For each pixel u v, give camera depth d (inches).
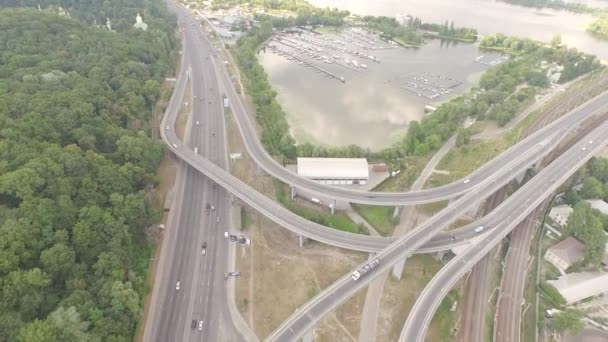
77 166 7455.7
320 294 6520.7
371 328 6860.2
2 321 4894.2
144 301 6820.9
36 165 6948.8
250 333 6535.4
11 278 5315.0
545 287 7691.9
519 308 7362.2
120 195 7445.9
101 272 6200.8
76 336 5083.7
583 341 6958.7
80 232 6343.5
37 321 4953.3
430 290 6712.6
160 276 7337.6
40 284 5477.4
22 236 5777.6
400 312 7165.4
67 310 5246.1
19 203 6594.5
